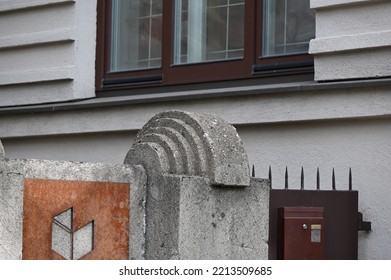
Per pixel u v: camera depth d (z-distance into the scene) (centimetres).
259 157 1102
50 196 763
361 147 1030
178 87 1223
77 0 1283
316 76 1083
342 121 1045
